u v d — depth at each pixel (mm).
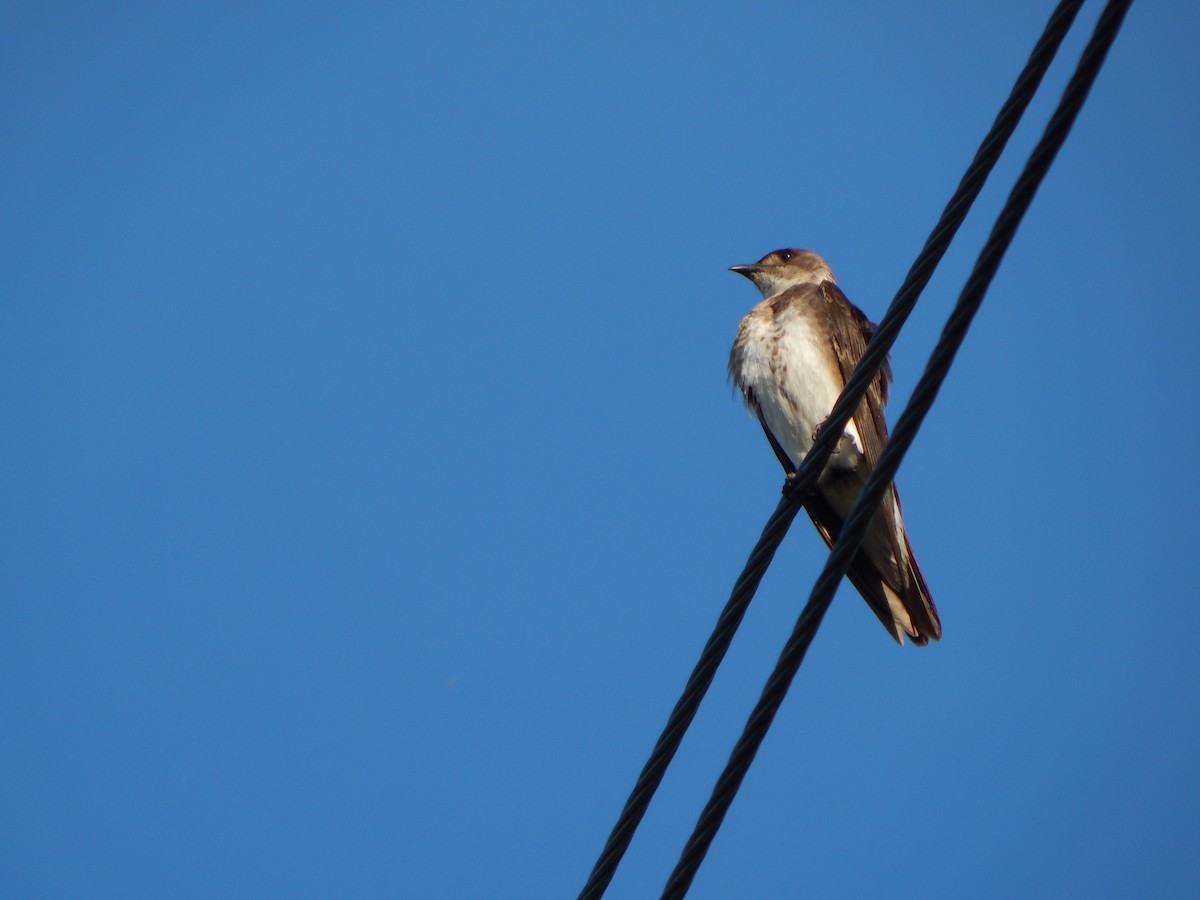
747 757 7270
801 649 7324
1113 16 6609
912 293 7648
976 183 7340
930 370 7141
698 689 7836
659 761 7562
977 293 7031
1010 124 7195
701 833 7219
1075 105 6785
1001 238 6980
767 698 7309
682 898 7145
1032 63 7074
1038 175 6895
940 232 7484
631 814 7449
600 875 7355
